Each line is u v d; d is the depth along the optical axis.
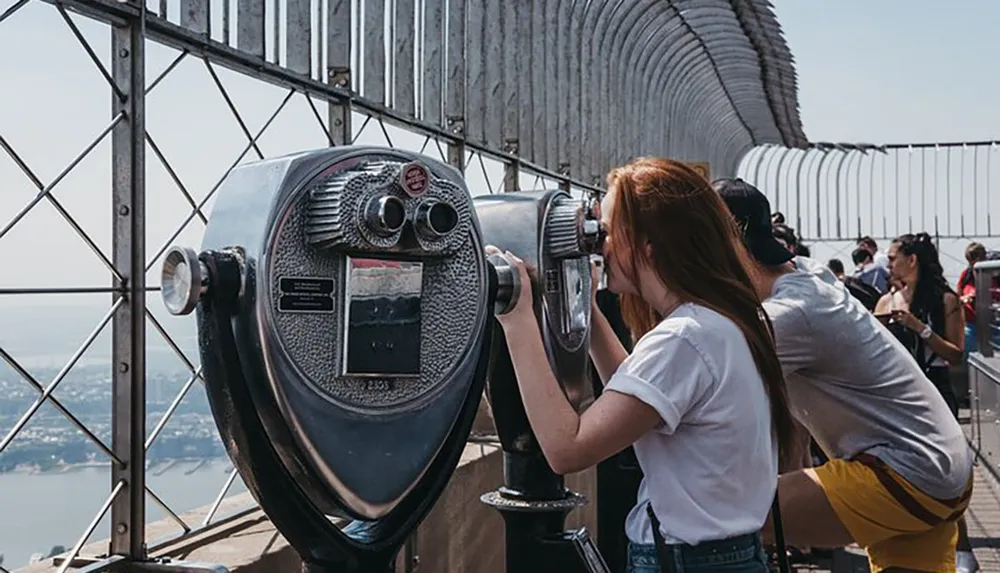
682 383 1.97
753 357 2.05
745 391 2.00
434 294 1.79
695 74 9.70
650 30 7.47
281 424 1.62
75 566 2.21
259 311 1.58
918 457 2.79
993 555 5.49
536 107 5.20
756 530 2.01
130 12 2.25
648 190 2.12
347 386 1.68
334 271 1.66
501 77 4.65
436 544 3.30
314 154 1.65
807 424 2.99
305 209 1.63
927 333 5.72
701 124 11.52
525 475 2.51
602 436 1.97
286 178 1.62
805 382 2.89
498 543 3.98
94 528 2.21
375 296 1.69
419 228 1.72
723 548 1.98
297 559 2.57
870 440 2.86
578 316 2.43
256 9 2.73
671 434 2.01
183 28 2.43
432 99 3.93
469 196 1.85
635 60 7.45
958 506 2.87
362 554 1.74
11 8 2.01
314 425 1.64
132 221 2.27
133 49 2.27
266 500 1.68
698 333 2.00
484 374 1.92
